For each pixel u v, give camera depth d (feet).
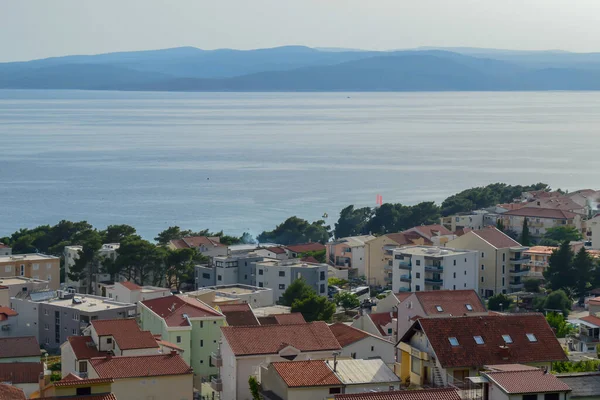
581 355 382.01
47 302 594.65
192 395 317.83
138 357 321.93
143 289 637.30
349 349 398.83
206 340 474.49
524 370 247.29
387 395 240.94
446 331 285.02
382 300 576.20
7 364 390.21
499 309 655.35
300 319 492.95
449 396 241.14
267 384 286.66
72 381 268.21
